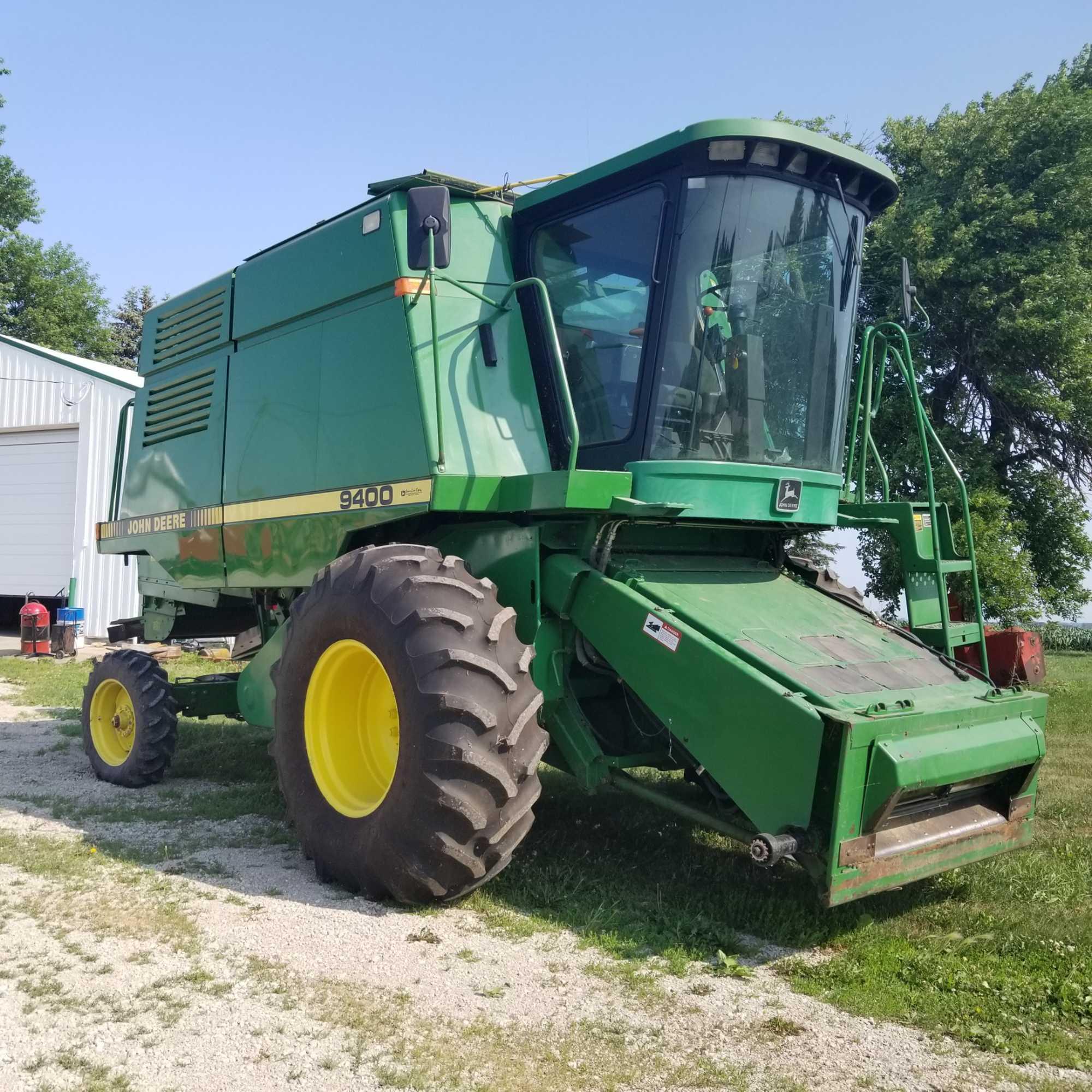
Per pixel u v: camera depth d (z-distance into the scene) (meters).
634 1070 2.88
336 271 5.29
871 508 5.37
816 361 5.06
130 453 7.42
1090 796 6.23
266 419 5.79
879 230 16.67
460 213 5.07
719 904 4.20
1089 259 17.52
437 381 4.67
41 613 15.14
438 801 3.87
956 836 4.04
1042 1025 3.20
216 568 6.26
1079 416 17.58
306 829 4.51
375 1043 2.99
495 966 3.55
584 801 5.96
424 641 4.01
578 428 4.66
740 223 4.64
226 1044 2.97
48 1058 2.87
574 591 4.50
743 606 4.63
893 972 3.58
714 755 3.93
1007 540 15.66
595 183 4.84
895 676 4.33
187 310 6.76
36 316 36.78
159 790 6.40
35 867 4.56
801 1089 2.80
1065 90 18.36
